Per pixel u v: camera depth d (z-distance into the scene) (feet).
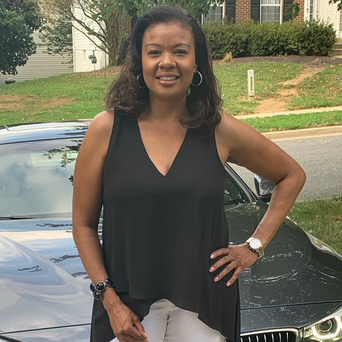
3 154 14.17
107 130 7.18
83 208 7.43
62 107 53.06
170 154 7.11
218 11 74.23
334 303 9.92
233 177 15.19
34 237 11.76
